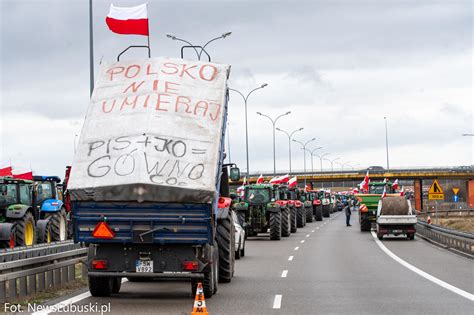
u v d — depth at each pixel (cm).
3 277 1431
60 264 1767
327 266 2509
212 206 1509
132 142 1532
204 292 1616
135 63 1672
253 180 12206
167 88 1611
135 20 2005
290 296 1661
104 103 1603
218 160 1554
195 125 1562
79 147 1550
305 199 7256
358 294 1697
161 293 1722
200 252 1545
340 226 6394
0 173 3117
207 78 1642
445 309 1434
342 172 14038
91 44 3319
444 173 13188
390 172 13800
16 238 2736
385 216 4241
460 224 5872
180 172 1505
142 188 1484
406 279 2055
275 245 3797
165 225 1522
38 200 3083
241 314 1370
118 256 1554
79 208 1534
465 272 2269
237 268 2438
